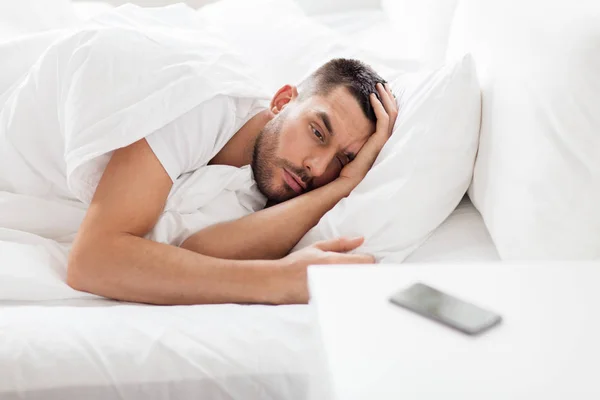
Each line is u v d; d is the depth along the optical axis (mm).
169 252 1008
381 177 1118
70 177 1066
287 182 1162
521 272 638
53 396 794
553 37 945
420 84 1186
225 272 1000
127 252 997
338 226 1092
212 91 1107
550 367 515
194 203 1115
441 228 1133
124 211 1023
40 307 925
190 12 1599
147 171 1048
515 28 1068
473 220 1137
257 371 816
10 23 1607
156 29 1373
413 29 1664
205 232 1100
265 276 1001
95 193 1047
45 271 1017
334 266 644
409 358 522
